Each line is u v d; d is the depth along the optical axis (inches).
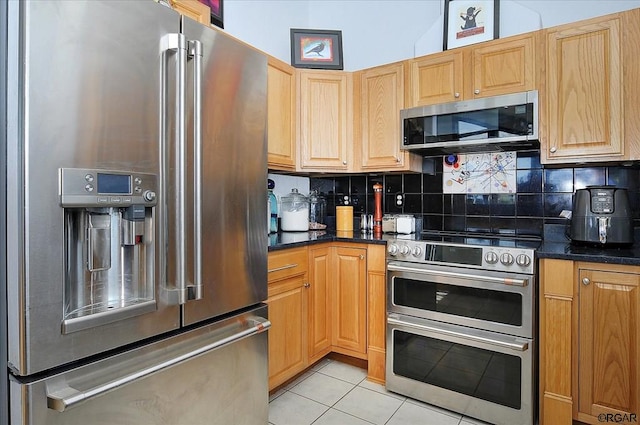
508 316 74.6
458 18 98.3
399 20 116.1
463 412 79.0
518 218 96.2
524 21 92.0
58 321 38.4
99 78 41.5
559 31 79.2
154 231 46.8
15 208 36.7
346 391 88.4
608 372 67.1
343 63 123.3
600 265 67.0
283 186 118.0
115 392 43.2
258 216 62.6
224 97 56.2
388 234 104.7
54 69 38.1
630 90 72.7
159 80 47.3
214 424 55.6
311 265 92.8
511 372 74.0
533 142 85.1
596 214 75.7
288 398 85.1
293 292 86.9
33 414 37.0
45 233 37.5
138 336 45.2
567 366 69.6
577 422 71.0
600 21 75.3
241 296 59.4
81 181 39.7
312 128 103.7
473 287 78.1
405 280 86.5
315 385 91.0
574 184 89.5
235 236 58.2
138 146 44.9
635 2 85.4
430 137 92.8
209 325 54.7
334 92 105.6
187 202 50.3
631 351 65.2
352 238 95.0
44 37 37.4
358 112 105.9
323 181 126.8
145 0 46.0
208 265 53.9
